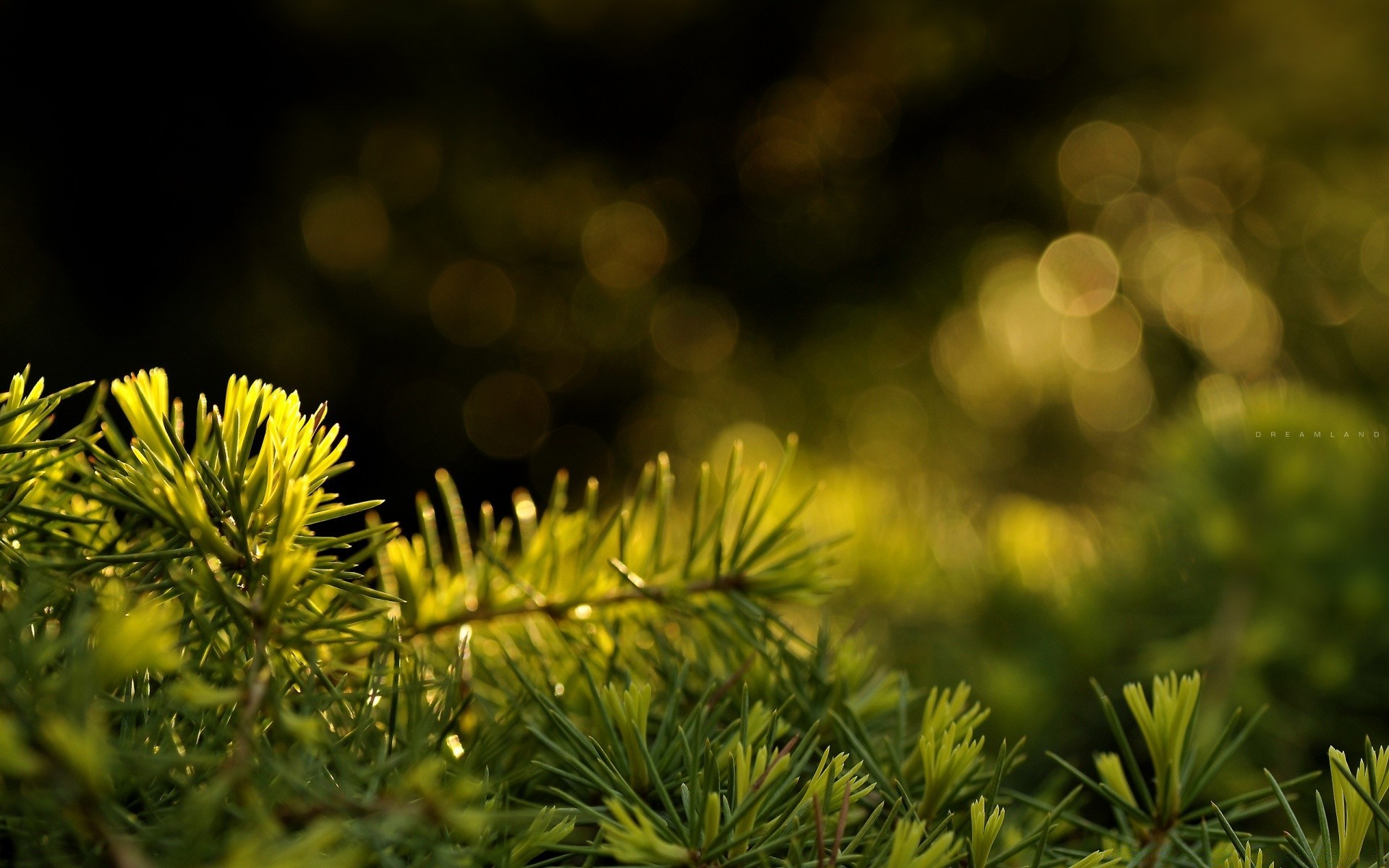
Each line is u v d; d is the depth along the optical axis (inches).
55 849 36.7
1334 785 39.0
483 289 251.1
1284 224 225.8
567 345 255.3
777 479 41.3
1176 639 46.8
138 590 38.1
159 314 199.9
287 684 38.3
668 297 251.6
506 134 236.5
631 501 41.6
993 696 45.1
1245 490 48.3
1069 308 240.2
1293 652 45.4
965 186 242.4
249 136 212.4
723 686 40.5
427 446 235.6
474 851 37.6
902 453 212.4
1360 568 46.3
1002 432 216.2
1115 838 39.7
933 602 51.5
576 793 39.3
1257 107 225.1
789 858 38.3
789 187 250.7
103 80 201.0
